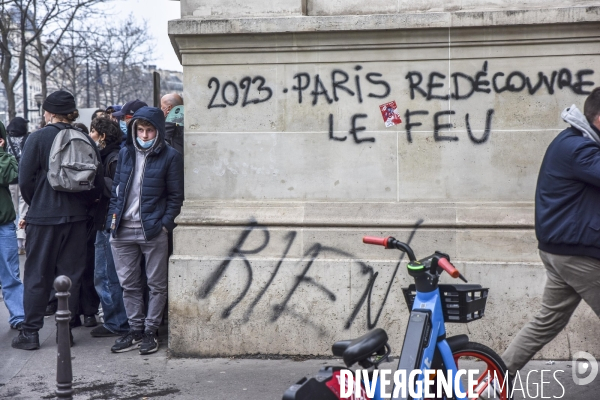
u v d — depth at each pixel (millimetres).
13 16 26609
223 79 5539
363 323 5391
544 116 5301
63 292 3871
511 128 5336
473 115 5363
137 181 5684
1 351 5902
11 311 6629
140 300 5898
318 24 5336
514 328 5250
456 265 5289
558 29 5195
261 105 5527
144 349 5695
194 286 5520
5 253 6609
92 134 6719
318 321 5438
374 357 3535
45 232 5910
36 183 5945
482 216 5320
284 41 5438
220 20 5402
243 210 5547
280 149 5535
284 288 5449
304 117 5504
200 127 5586
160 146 5664
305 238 5449
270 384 4926
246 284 5480
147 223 5613
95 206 6324
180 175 5727
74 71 37625
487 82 5332
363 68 5426
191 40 5500
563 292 4199
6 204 6566
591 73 5223
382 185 5469
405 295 3863
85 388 4922
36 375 5270
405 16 5266
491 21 5188
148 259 5715
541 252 4254
